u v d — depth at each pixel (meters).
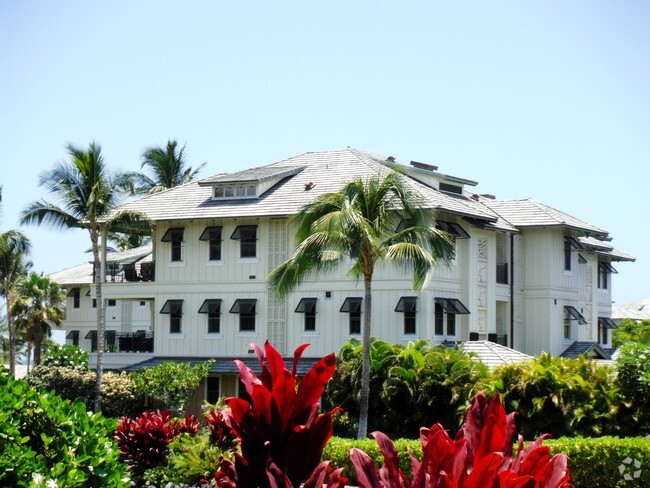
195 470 21.09
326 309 46.28
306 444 8.09
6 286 70.25
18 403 12.48
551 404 28.98
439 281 45.88
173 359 49.41
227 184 49.50
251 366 47.00
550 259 53.06
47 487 11.02
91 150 45.34
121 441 22.80
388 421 33.28
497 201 56.34
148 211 50.41
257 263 47.94
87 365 49.09
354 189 33.38
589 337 60.00
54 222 45.50
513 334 52.53
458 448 6.93
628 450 23.03
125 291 50.78
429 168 54.38
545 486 6.89
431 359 33.12
